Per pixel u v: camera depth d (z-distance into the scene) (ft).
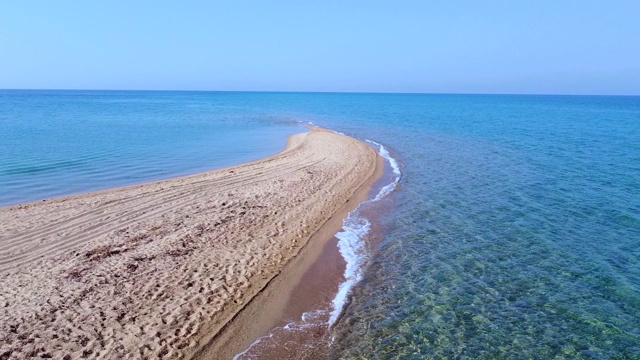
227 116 175.32
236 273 29.40
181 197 45.88
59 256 30.40
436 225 40.04
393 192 51.98
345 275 30.35
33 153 71.67
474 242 35.73
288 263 31.78
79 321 22.67
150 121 142.31
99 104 265.13
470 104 330.13
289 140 97.19
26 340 20.86
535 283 28.63
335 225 40.16
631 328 23.62
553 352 21.75
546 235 36.99
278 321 24.63
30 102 278.87
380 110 229.45
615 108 280.92
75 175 57.72
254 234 36.37
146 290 26.18
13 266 28.73
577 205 45.06
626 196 48.01
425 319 24.68
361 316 25.17
